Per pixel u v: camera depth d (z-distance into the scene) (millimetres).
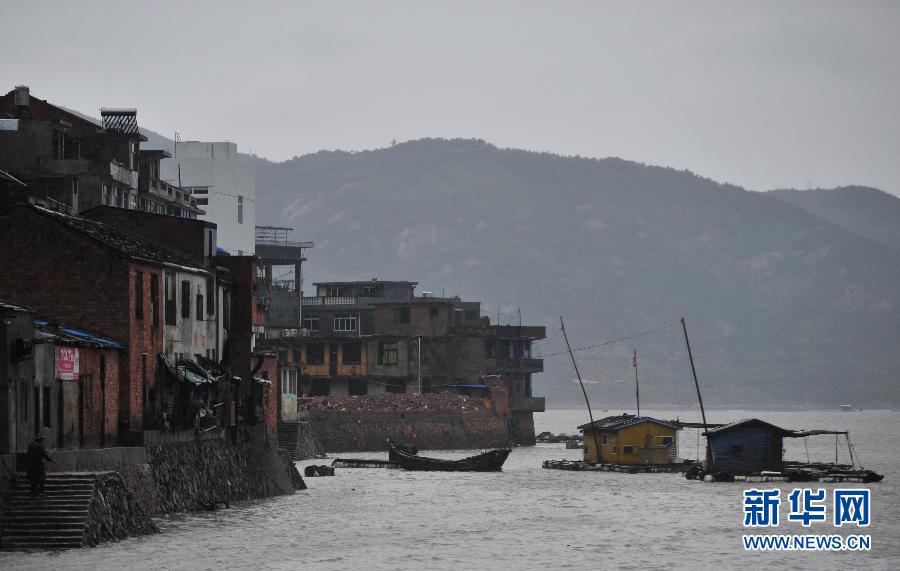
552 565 143000
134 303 155250
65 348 137875
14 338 126688
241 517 168875
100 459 137500
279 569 132375
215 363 178625
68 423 138750
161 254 170125
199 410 167000
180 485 160750
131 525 139750
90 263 153375
